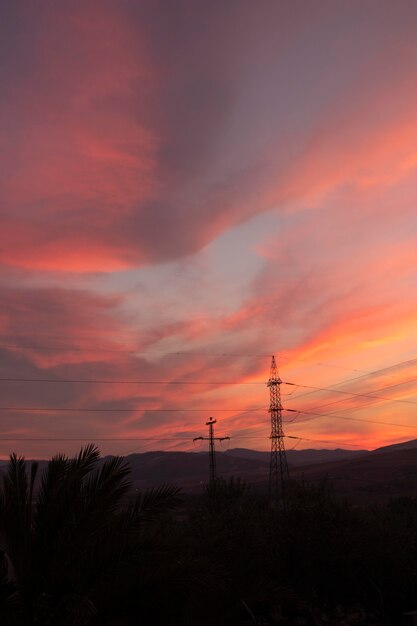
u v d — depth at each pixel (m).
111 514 10.62
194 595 11.34
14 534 9.73
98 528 10.26
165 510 10.61
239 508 20.98
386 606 17.94
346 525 18.61
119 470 10.66
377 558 18.06
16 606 9.45
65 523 10.15
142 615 10.30
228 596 12.05
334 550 17.72
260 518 19.53
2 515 9.68
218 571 11.12
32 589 9.62
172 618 11.02
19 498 10.18
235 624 12.05
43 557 9.86
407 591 18.16
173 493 10.72
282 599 12.79
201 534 17.47
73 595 9.69
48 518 10.18
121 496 10.60
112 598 9.86
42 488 10.60
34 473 10.59
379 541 18.56
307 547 17.72
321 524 18.06
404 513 22.64
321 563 17.70
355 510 20.38
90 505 10.27
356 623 16.66
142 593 10.02
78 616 9.73
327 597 17.78
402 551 18.55
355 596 18.03
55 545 9.95
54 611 9.66
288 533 17.97
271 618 15.55
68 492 10.34
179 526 20.27
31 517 10.56
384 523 20.11
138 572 10.33
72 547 9.94
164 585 10.15
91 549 10.13
